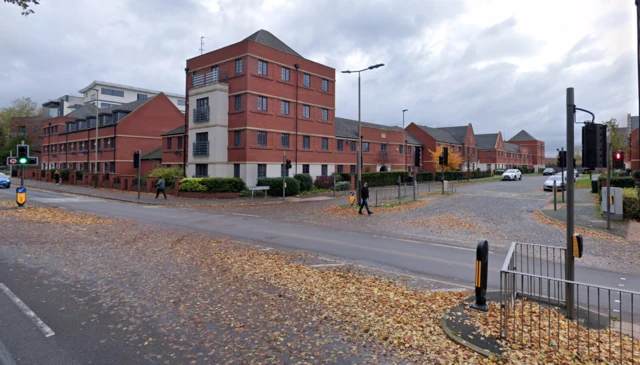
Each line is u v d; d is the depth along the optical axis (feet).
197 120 104.94
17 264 28.27
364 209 69.26
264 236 42.80
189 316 18.62
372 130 154.71
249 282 23.99
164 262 29.17
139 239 39.22
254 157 98.58
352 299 20.86
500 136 278.67
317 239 41.29
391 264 30.27
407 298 21.24
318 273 26.43
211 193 91.86
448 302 20.47
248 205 80.02
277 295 21.53
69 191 110.32
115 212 64.18
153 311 19.27
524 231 46.21
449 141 213.87
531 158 349.82
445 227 49.55
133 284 23.65
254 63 98.84
